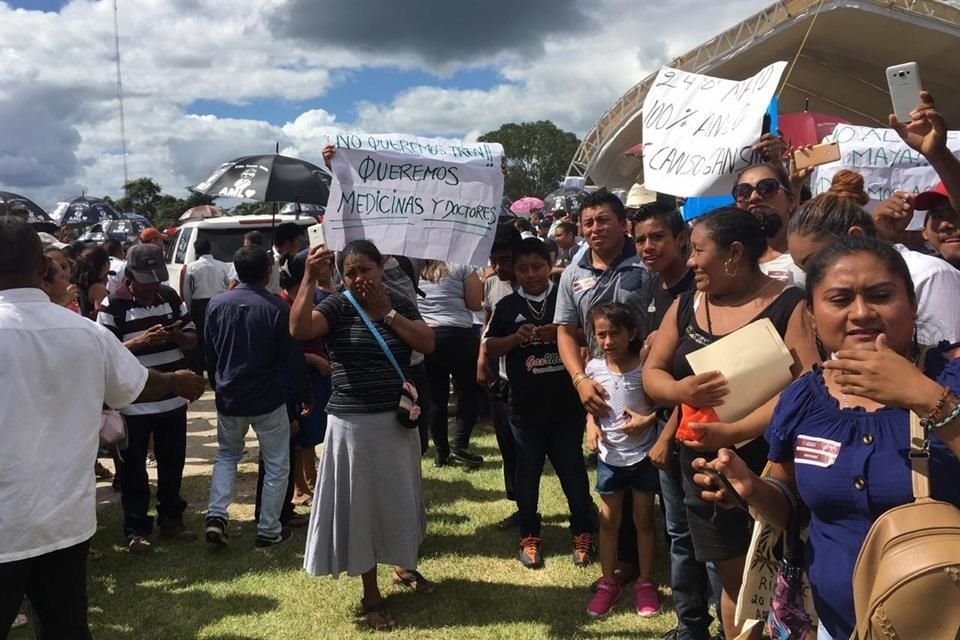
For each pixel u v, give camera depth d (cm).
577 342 383
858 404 163
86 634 262
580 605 372
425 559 430
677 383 234
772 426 179
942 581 132
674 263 328
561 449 410
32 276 248
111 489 586
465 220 396
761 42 1419
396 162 394
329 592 395
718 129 361
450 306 580
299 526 490
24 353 238
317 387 509
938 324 225
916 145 261
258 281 454
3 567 233
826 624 170
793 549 188
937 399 135
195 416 827
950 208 283
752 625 195
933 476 145
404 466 353
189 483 598
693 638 308
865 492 154
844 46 1514
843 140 437
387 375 346
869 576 145
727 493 197
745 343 219
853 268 153
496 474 583
